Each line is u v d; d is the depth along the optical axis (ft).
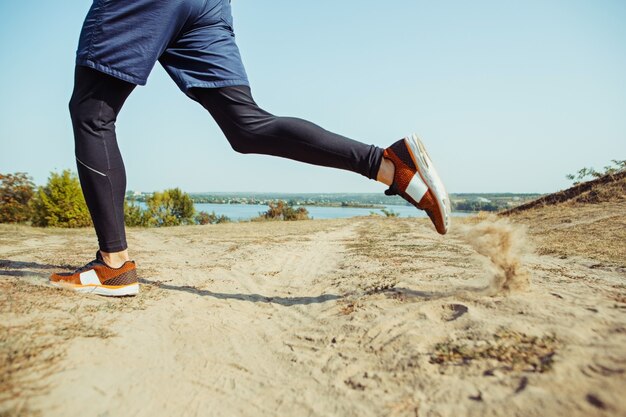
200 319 7.34
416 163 7.08
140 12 6.87
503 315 5.78
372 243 20.24
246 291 9.86
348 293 8.86
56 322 6.17
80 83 7.27
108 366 5.02
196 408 4.42
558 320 5.29
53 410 3.92
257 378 5.14
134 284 8.38
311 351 5.82
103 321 6.59
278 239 25.23
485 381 4.08
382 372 4.80
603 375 3.75
